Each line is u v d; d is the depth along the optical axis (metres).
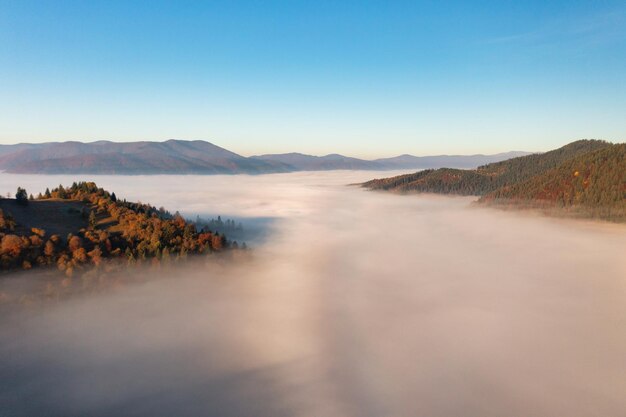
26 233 131.00
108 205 171.50
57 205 165.75
